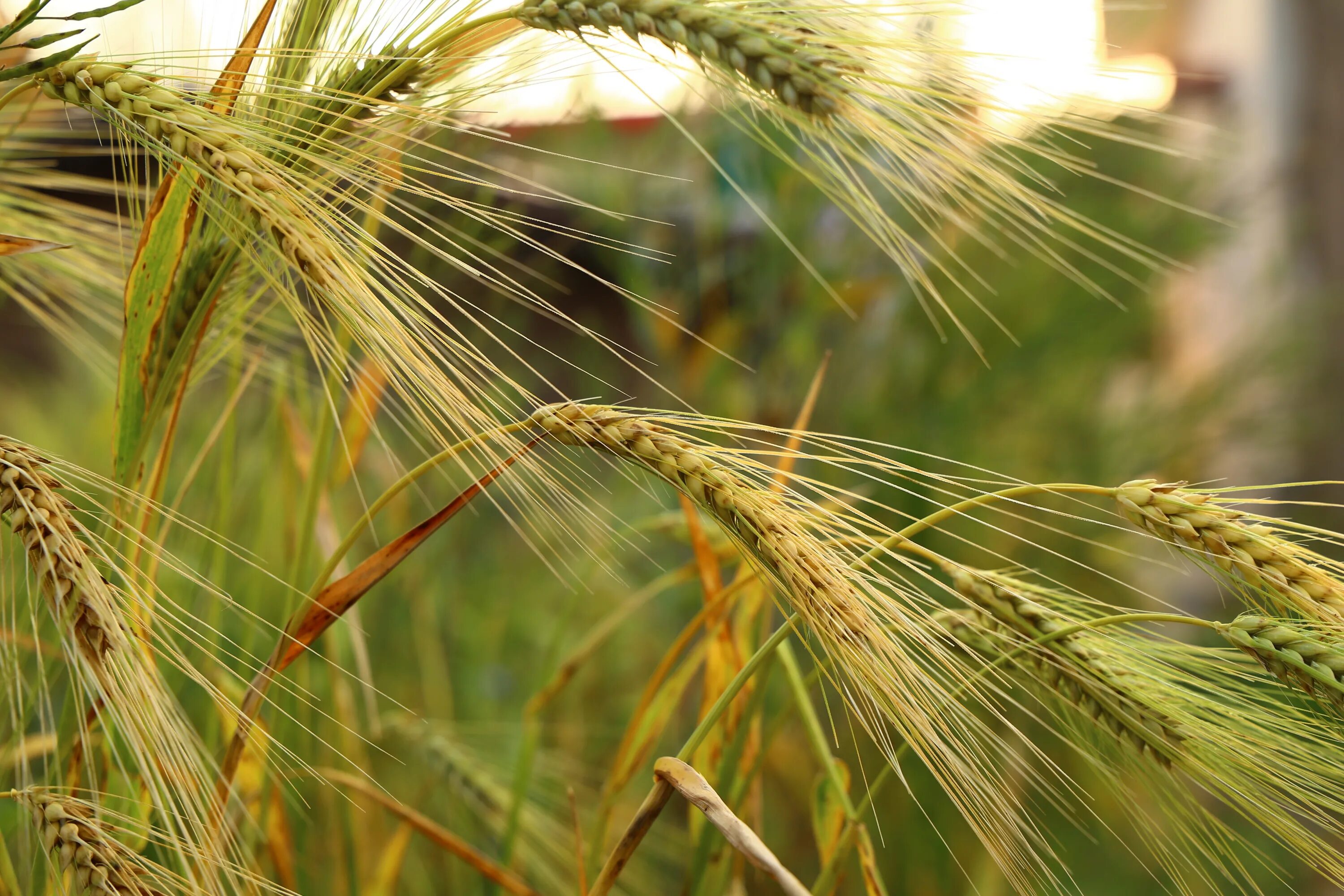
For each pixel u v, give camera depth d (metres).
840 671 0.47
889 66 0.46
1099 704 0.51
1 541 0.45
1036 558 1.10
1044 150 0.46
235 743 0.50
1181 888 0.52
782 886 0.45
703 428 0.47
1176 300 1.45
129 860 0.44
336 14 0.50
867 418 1.16
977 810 0.47
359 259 0.45
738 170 1.14
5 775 0.53
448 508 0.50
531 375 1.10
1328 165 1.41
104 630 0.43
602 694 1.07
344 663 0.69
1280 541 0.46
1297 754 0.48
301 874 0.64
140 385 0.49
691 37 0.46
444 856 0.76
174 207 0.48
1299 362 1.33
